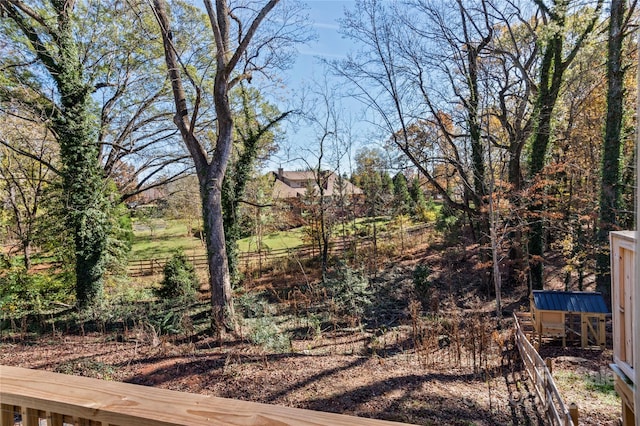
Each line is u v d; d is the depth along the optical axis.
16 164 15.13
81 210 11.45
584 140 12.62
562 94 12.57
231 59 9.32
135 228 27.25
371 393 5.52
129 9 10.86
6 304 11.24
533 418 4.97
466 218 16.64
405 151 13.29
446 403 5.29
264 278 16.89
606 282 10.25
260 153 16.16
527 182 11.62
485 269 12.95
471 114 12.03
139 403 1.01
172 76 10.02
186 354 7.32
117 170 15.80
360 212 21.12
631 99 9.29
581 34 11.62
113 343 8.19
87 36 12.19
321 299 12.95
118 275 13.77
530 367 6.18
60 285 12.58
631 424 2.92
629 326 2.79
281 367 6.48
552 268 13.91
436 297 11.59
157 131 15.52
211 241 9.58
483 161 12.28
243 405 0.96
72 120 11.22
